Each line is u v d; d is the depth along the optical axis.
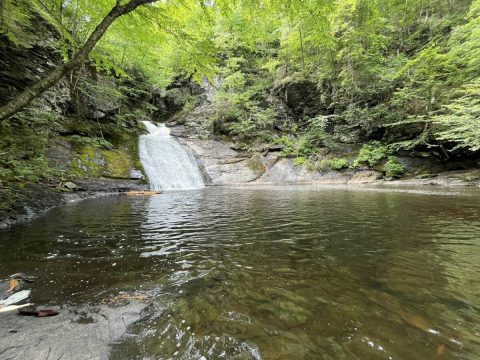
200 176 17.16
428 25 20.11
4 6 7.02
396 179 15.78
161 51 14.91
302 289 2.44
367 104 19.11
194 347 1.66
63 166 10.91
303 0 4.78
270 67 22.53
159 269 3.00
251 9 5.09
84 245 3.96
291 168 18.83
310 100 22.11
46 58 11.99
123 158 14.08
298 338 1.73
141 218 6.07
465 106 12.64
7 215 5.66
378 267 2.93
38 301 2.27
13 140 8.96
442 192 9.87
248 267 3.03
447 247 3.54
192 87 26.98
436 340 1.68
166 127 23.27
